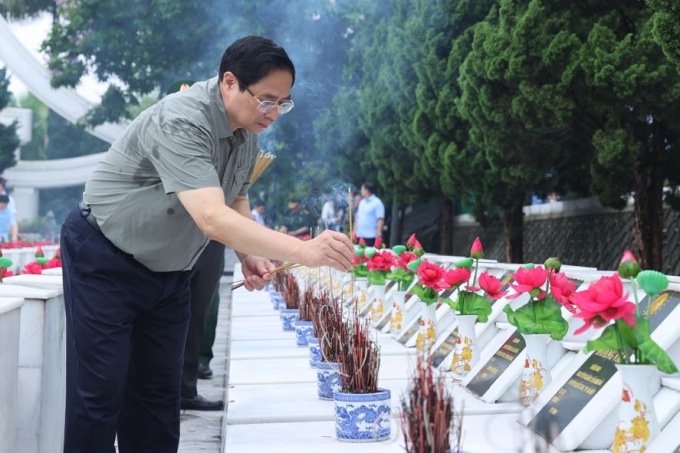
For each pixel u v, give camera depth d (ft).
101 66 63.77
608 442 8.94
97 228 8.84
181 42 61.93
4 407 9.05
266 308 27.53
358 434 9.43
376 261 20.49
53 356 11.19
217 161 8.80
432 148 45.14
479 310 12.86
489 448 8.79
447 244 56.08
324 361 12.02
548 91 29.71
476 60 33.68
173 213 8.68
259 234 8.07
